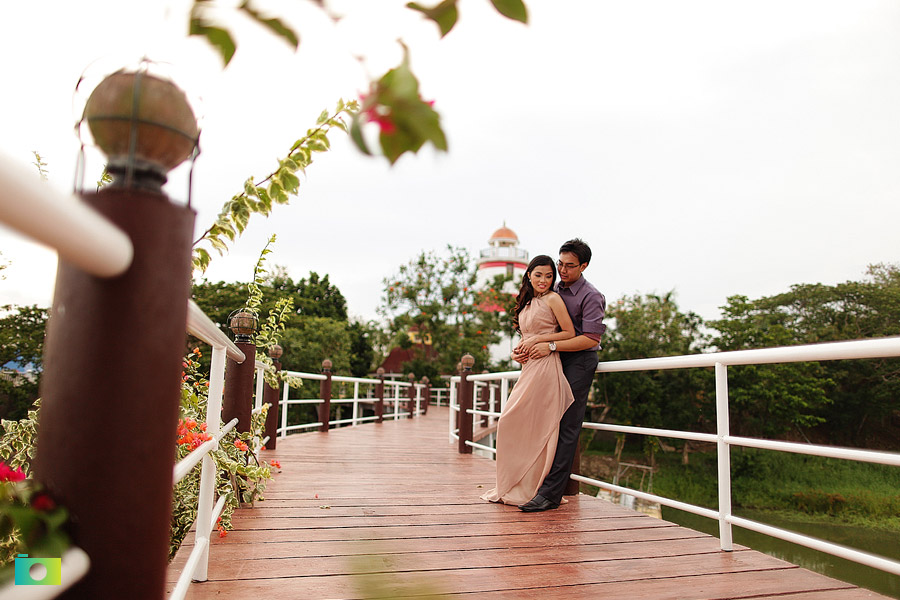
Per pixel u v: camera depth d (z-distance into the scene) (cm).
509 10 36
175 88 72
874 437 2534
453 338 2878
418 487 414
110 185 70
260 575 218
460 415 669
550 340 360
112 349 66
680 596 212
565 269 372
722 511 273
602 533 298
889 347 196
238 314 329
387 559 70
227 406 323
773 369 2414
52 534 59
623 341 2625
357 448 674
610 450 2812
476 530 298
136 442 67
